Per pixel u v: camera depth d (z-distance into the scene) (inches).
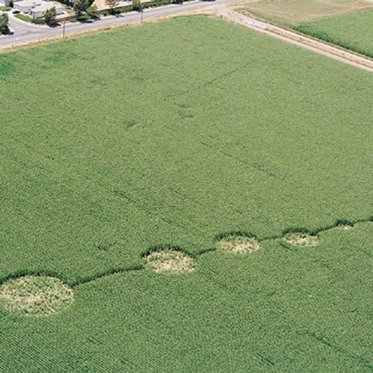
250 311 2217.0
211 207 2694.4
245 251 2482.8
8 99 3309.5
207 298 2255.2
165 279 2321.6
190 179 2854.3
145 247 2450.8
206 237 2532.0
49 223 2522.1
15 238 2432.3
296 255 2482.8
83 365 1969.7
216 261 2422.5
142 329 2110.0
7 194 2652.6
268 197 2785.4
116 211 2620.6
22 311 2138.3
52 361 1974.7
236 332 2133.4
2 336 2041.1
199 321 2161.7
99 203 2655.0
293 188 2856.8
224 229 2581.2
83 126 3154.5
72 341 2044.8
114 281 2290.8
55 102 3326.8
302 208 2738.7
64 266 2330.2
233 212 2677.2
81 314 2145.7
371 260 2486.5
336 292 2325.3
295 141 3191.4
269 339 2118.6
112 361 1990.7
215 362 2021.4
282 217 2674.7
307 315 2220.7
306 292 2314.2
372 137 3282.5
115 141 3065.9
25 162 2859.3
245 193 2797.7
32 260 2341.3
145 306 2199.8
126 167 2891.2
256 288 2314.2
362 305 2279.8
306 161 3048.7
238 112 3395.7
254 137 3196.4
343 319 2217.0
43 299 2191.2
